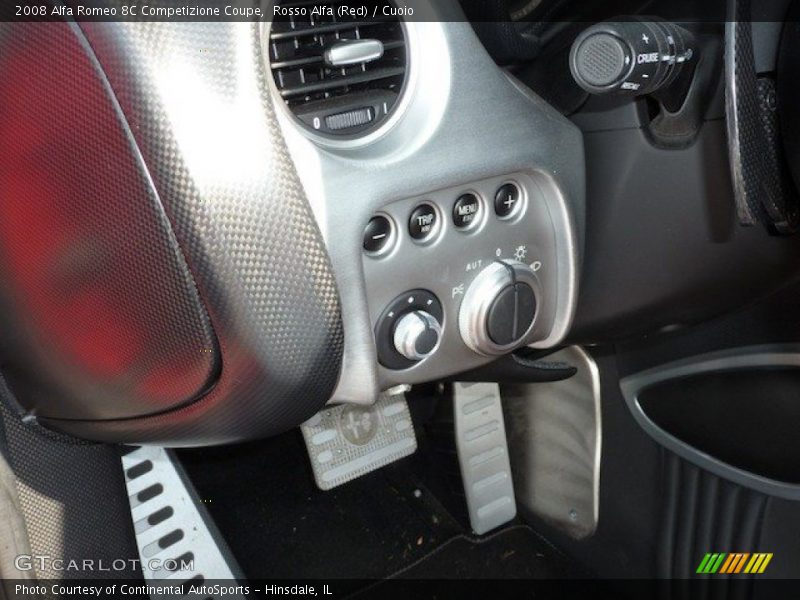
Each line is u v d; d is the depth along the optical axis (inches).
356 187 31.9
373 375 34.9
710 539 54.5
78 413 38.3
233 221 28.6
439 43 33.6
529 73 45.8
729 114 35.8
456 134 34.0
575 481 63.4
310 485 68.4
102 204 30.1
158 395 33.7
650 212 44.9
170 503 58.1
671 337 53.1
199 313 30.0
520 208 37.5
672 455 55.7
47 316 35.2
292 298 30.1
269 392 31.7
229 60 28.1
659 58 36.6
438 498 70.0
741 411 50.5
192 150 27.7
